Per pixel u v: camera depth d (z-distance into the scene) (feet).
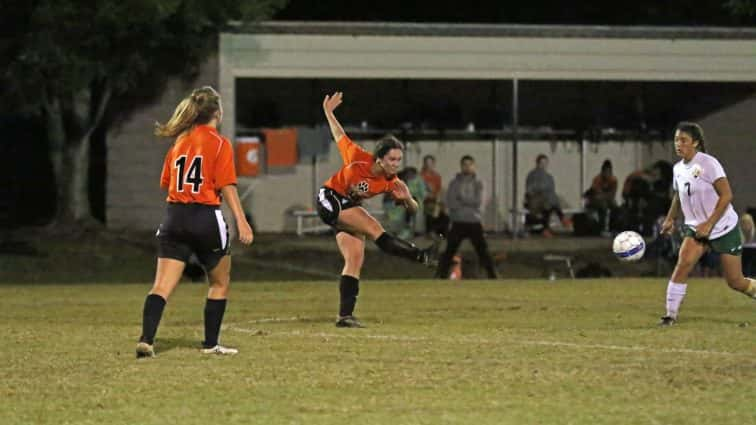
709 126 365.40
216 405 100.63
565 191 372.38
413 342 134.72
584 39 330.95
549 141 371.76
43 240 319.27
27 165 380.17
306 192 357.20
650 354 125.90
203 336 140.87
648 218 340.39
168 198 122.11
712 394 104.83
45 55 285.84
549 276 274.98
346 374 113.91
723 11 398.42
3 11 291.79
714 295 192.13
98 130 369.71
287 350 128.26
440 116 365.20
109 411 98.63
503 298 188.85
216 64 321.52
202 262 124.47
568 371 115.55
